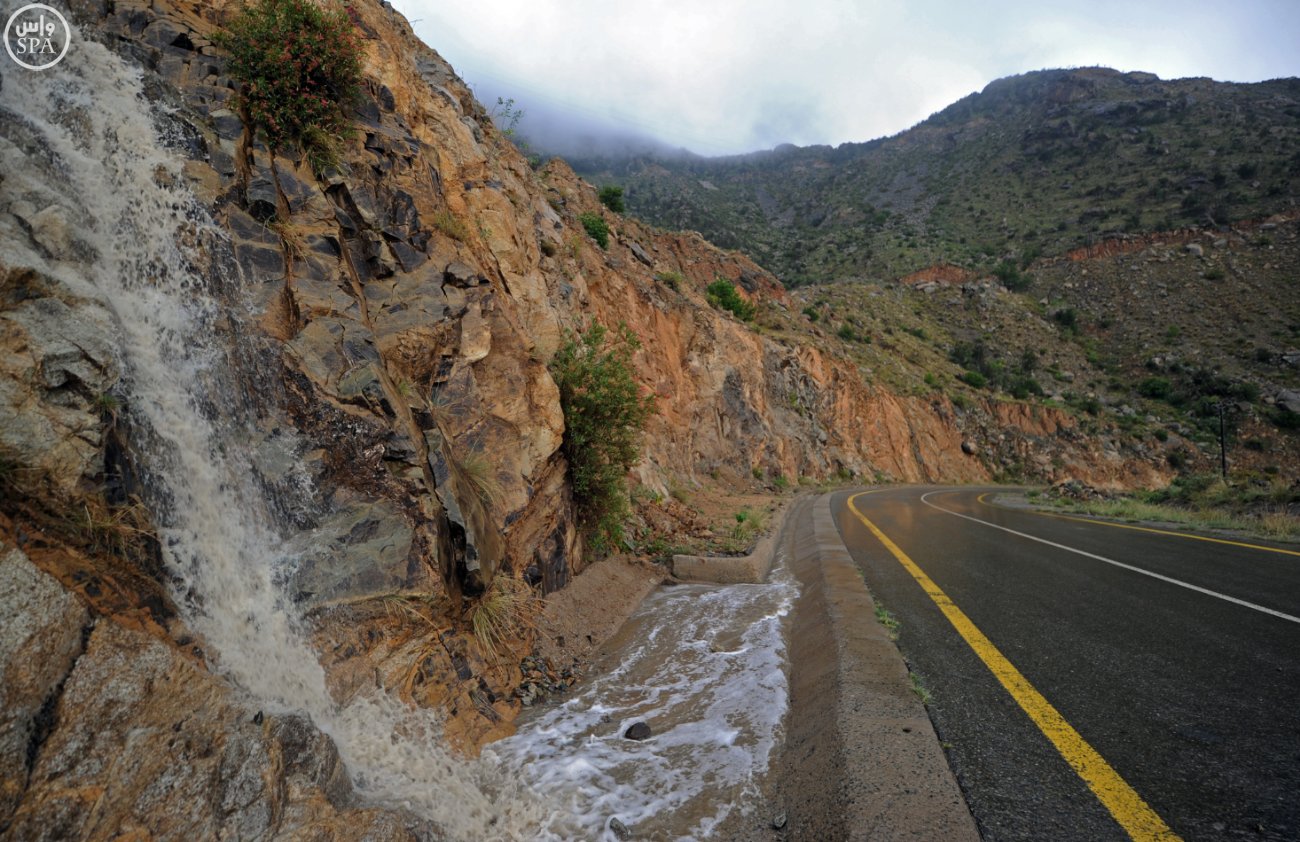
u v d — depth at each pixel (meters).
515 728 4.04
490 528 4.96
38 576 1.99
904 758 3.14
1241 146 125.19
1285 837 2.50
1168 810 2.72
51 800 1.72
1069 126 171.00
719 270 42.22
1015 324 85.50
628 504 9.32
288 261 4.21
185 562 2.60
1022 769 3.09
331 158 5.03
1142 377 74.44
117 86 3.57
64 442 2.32
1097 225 113.00
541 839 2.85
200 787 2.05
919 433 48.88
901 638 5.31
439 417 5.05
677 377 20.41
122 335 2.77
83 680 1.94
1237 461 58.94
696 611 6.94
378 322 4.86
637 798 3.20
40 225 2.64
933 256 115.00
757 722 4.07
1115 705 3.87
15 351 2.32
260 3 5.08
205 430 3.06
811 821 2.82
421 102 7.38
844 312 71.25
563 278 11.61
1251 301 80.06
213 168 4.00
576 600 6.39
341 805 2.46
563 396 7.24
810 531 13.33
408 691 3.46
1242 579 7.56
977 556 9.82
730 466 22.42
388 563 3.57
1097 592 7.02
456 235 6.32
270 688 2.60
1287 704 3.82
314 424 3.69
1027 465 55.25
